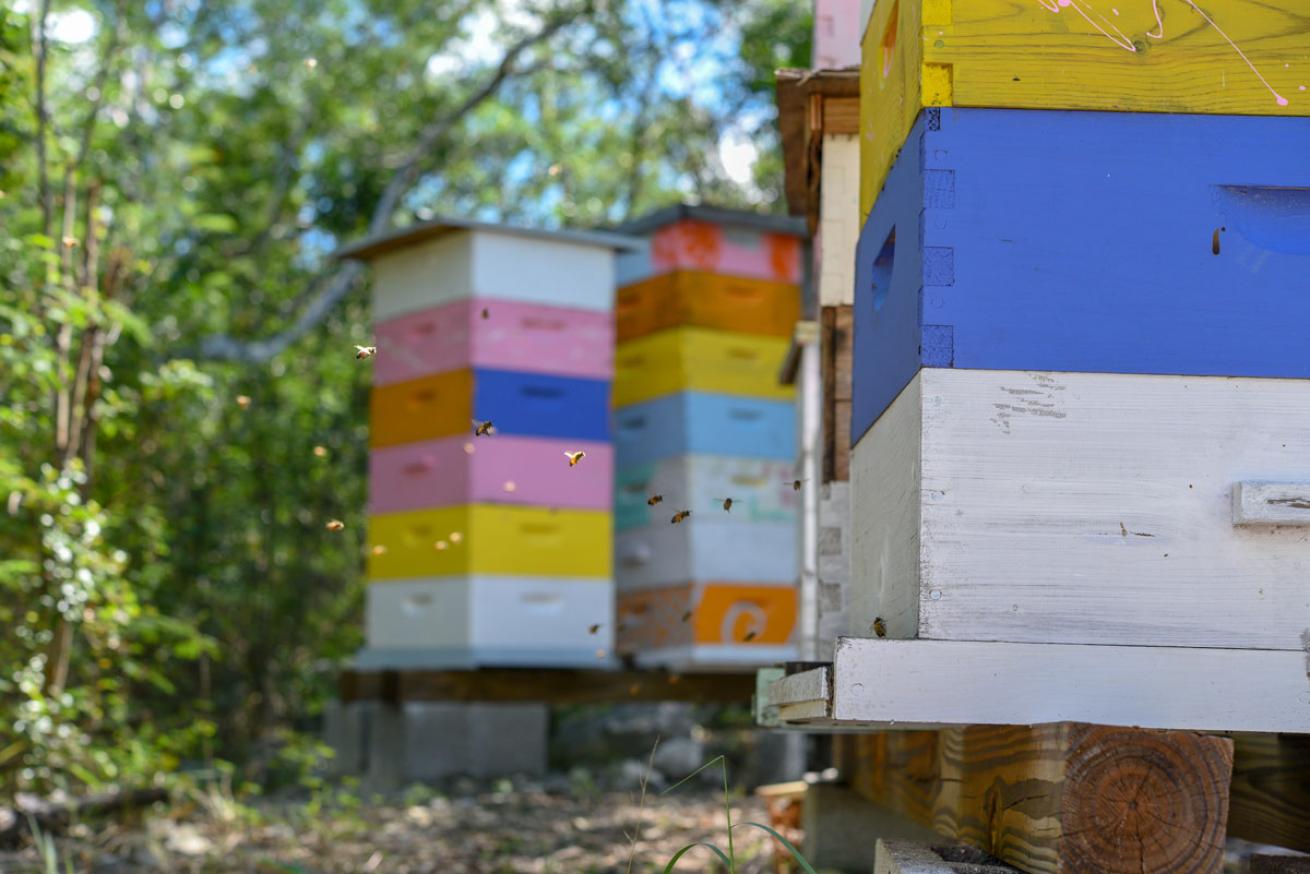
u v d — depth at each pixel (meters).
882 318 2.96
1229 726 2.47
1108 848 2.33
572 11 14.84
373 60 16.03
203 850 6.27
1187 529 2.52
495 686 7.98
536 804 8.05
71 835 6.32
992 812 2.84
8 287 7.46
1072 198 2.59
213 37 15.44
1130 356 2.56
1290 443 2.55
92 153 9.19
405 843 6.61
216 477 11.34
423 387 7.98
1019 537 2.51
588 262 8.07
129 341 9.07
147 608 8.84
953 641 2.47
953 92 2.60
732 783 8.96
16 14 6.80
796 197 5.63
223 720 10.91
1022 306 2.56
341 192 15.18
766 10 14.59
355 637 12.25
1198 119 2.62
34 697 6.41
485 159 17.12
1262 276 2.59
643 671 8.36
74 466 6.87
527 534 7.79
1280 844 3.33
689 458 8.23
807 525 5.69
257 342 12.83
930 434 2.53
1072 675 2.47
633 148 16.11
